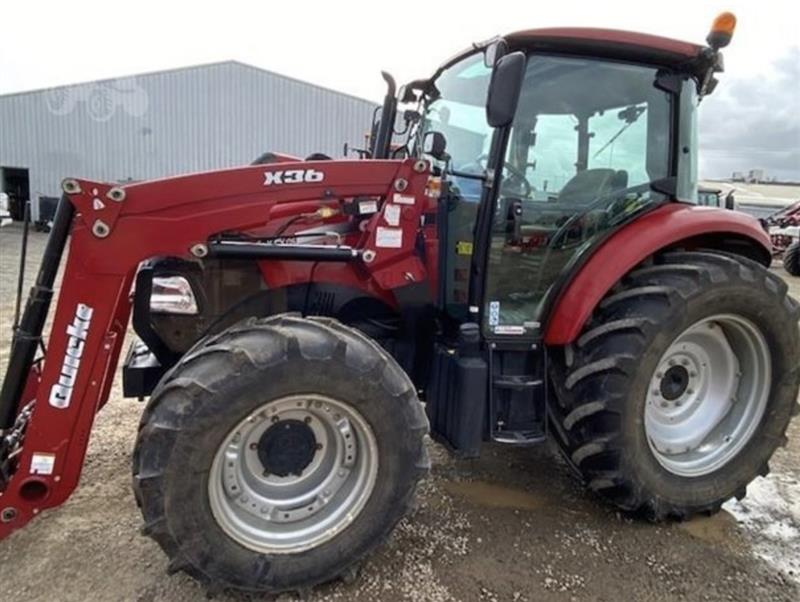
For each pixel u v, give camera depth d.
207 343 2.00
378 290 2.57
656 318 2.36
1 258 10.00
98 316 2.00
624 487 2.45
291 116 17.73
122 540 2.29
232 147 17.70
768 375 2.69
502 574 2.20
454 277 2.60
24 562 2.15
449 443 2.41
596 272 2.45
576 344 2.49
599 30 2.39
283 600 2.02
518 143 2.46
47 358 1.96
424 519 2.54
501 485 2.87
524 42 2.36
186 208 2.07
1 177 17.50
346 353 1.96
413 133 3.30
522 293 2.56
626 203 2.66
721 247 2.89
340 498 2.09
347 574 2.08
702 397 2.75
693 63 2.56
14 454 2.12
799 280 11.58
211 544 1.90
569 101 2.50
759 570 2.30
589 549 2.38
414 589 2.09
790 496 2.92
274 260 2.34
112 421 3.37
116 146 17.52
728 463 2.67
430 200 2.55
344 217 2.54
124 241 2.01
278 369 1.88
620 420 2.36
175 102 17.31
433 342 2.61
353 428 2.06
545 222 2.56
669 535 2.51
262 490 2.04
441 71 3.01
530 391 2.49
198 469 1.85
